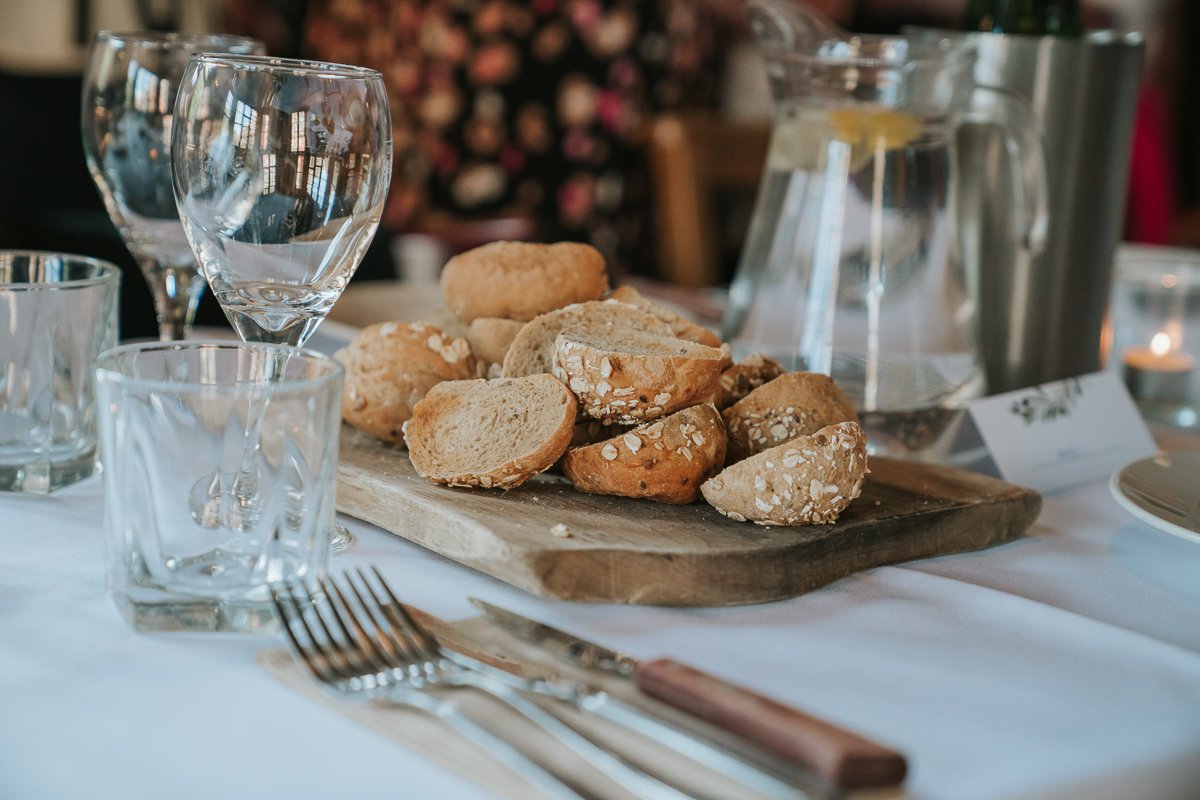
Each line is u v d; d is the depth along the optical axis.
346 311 1.25
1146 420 1.16
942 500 0.74
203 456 0.54
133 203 0.81
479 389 0.72
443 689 0.49
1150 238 2.56
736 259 2.54
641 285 1.42
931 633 0.60
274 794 0.43
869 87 0.90
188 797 0.43
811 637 0.59
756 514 0.67
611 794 0.42
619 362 0.69
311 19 2.83
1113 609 0.66
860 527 0.67
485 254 0.82
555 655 0.52
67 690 0.49
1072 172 1.05
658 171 2.08
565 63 2.88
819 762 0.42
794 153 0.94
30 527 0.67
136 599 0.54
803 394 0.73
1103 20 3.49
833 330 0.91
